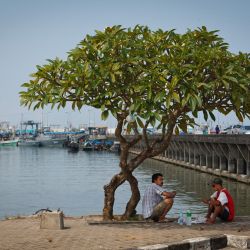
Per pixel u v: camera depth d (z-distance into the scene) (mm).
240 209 23609
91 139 119062
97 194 32125
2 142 150125
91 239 8820
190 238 8898
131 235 9289
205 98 11039
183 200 27172
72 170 54156
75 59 10844
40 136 150750
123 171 11961
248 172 34094
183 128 11820
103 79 10414
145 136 11789
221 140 39125
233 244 9047
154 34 11180
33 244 8344
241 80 10359
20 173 51281
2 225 11031
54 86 10805
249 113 11508
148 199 11672
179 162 57719
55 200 29594
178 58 10352
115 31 10906
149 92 10008
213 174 43438
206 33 11227
